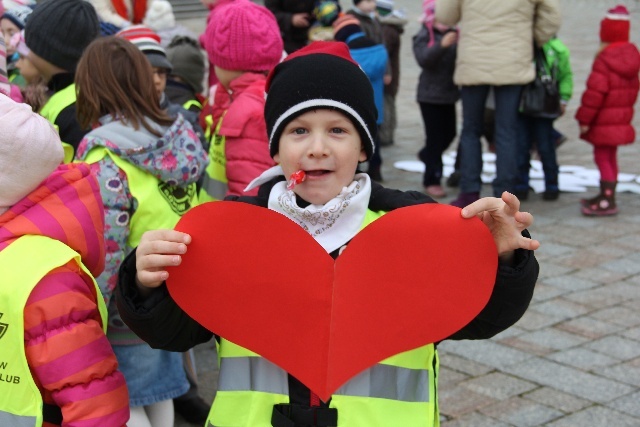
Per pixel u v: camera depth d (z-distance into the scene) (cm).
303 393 186
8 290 192
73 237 206
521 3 642
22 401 193
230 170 367
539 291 520
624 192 747
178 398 378
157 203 294
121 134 290
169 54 522
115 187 285
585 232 636
